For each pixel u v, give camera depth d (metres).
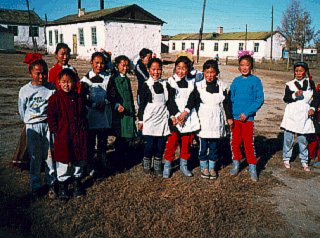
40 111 3.66
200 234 3.09
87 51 28.78
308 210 3.71
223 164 5.13
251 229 3.25
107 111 4.54
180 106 4.30
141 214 3.39
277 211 3.65
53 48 35.47
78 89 3.78
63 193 3.71
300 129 4.73
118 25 26.70
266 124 8.18
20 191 3.90
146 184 4.17
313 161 5.42
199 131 4.38
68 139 3.57
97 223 3.20
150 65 4.25
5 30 37.16
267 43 48.97
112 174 4.50
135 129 4.73
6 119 7.63
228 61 43.88
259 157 5.52
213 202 3.70
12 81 14.33
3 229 3.10
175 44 64.12
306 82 4.74
